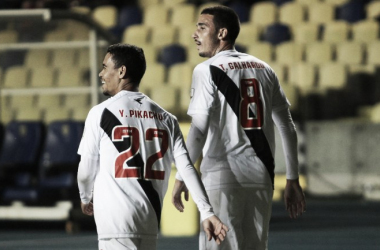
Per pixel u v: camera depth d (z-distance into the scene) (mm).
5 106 48750
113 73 14320
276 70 52906
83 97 48156
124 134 13836
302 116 50500
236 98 15641
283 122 16484
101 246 13836
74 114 47688
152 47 57156
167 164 14219
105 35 36188
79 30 48938
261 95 15828
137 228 13695
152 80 54688
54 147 36781
